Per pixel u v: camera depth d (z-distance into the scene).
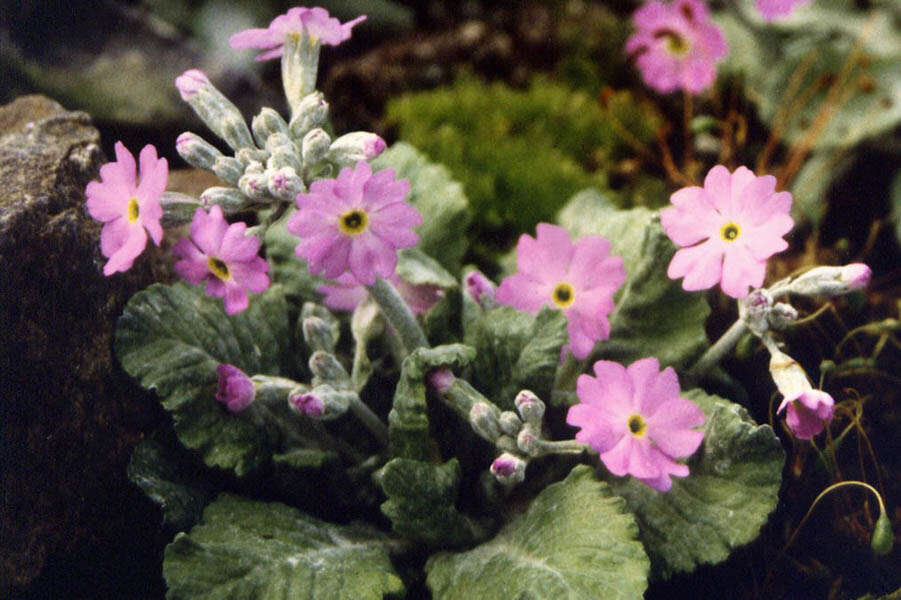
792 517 0.42
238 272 0.36
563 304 0.39
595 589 0.35
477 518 0.39
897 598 0.40
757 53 0.54
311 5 0.59
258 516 0.38
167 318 0.39
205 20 0.56
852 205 0.50
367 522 0.40
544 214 0.49
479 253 0.48
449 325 0.42
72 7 0.53
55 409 0.38
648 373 0.36
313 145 0.36
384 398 0.42
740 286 0.36
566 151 0.53
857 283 0.37
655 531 0.38
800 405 0.37
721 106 0.54
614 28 0.60
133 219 0.36
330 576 0.37
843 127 0.51
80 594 0.39
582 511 0.37
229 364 0.40
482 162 0.51
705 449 0.38
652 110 0.55
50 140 0.41
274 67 0.56
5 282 0.38
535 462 0.40
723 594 0.41
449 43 0.60
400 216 0.36
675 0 0.48
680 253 0.37
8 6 0.52
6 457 0.37
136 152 0.52
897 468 0.43
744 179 0.36
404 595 0.37
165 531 0.40
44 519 0.38
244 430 0.39
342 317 0.42
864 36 0.51
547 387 0.39
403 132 0.53
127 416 0.40
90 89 0.52
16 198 0.39
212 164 0.37
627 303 0.41
